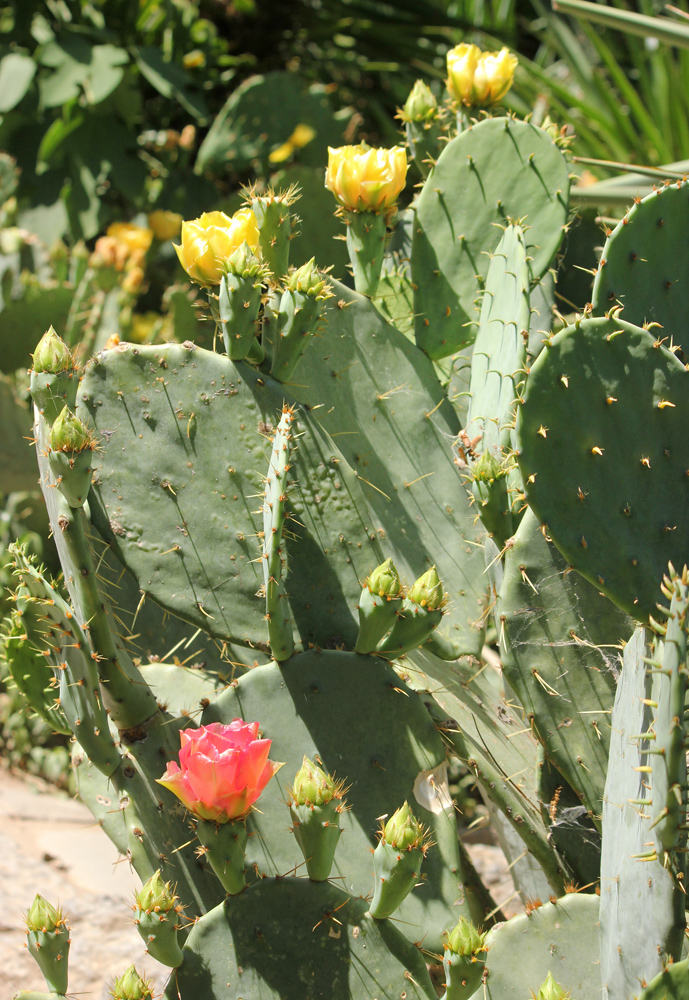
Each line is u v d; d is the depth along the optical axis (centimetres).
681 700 154
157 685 179
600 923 165
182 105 428
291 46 466
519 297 178
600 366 165
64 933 160
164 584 171
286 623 168
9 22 413
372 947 161
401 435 183
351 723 168
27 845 241
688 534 167
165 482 171
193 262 172
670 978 155
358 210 181
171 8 412
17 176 395
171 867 167
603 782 171
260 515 171
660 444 166
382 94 473
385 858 159
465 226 190
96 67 378
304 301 170
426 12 441
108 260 346
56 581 173
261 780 159
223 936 161
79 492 163
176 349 171
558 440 165
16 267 359
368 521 173
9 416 289
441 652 179
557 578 171
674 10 210
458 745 171
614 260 172
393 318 192
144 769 168
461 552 182
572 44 427
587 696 171
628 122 385
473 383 186
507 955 166
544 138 189
